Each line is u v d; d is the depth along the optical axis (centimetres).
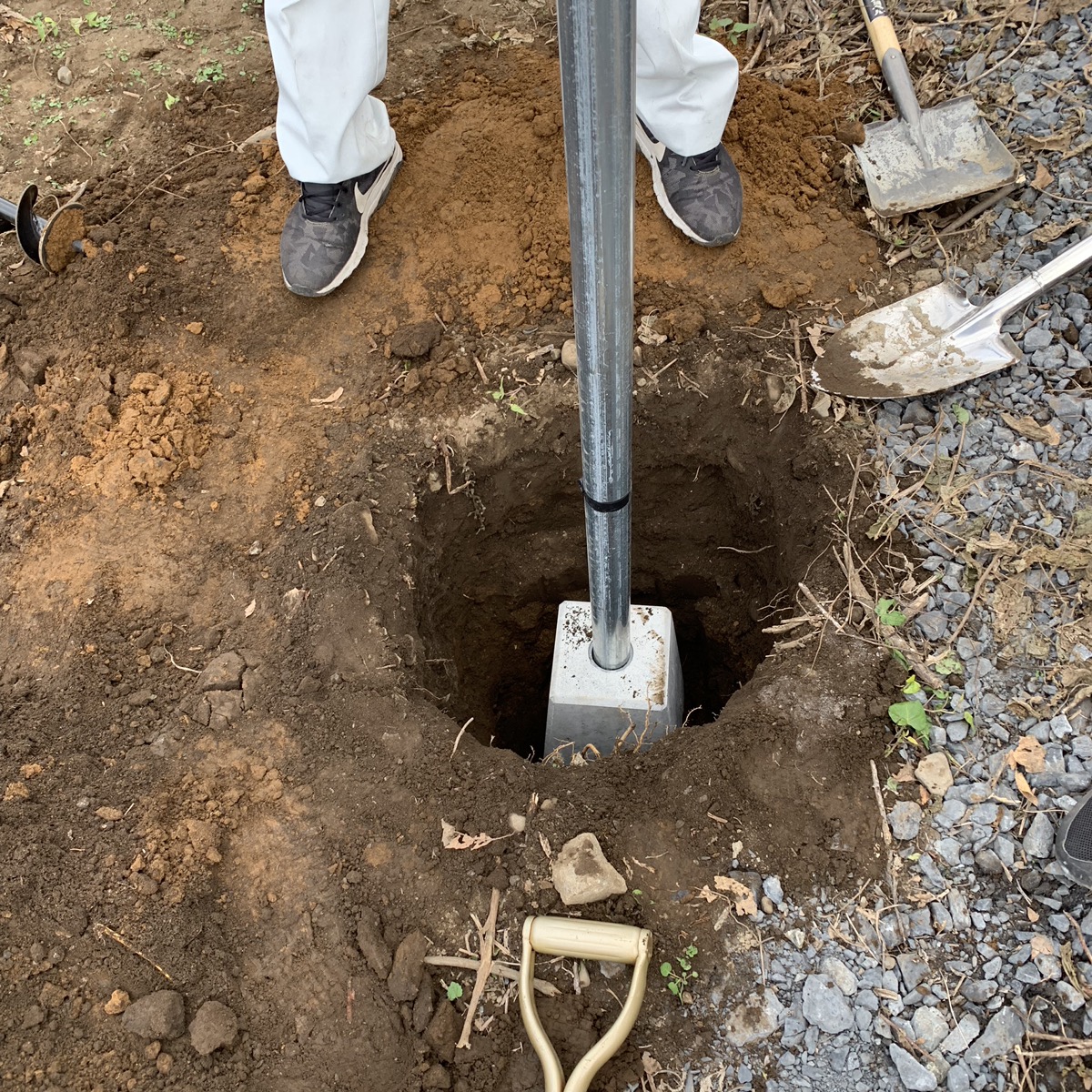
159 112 299
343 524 217
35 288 257
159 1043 158
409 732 188
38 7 328
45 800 182
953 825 172
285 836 177
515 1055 158
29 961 163
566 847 170
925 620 194
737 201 246
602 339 134
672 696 229
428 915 168
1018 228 247
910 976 160
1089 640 189
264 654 202
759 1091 154
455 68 294
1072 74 268
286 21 199
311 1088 156
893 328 233
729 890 167
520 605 285
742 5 301
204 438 235
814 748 179
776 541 238
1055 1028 155
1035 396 222
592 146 109
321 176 236
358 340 248
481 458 239
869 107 272
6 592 215
